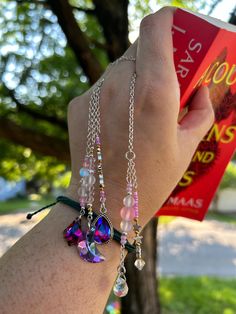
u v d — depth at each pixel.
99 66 0.50
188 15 0.16
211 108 0.18
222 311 1.04
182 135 0.17
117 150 0.16
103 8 0.51
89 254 0.15
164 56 0.16
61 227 0.16
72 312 0.15
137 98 0.15
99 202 0.16
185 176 0.21
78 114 0.17
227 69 0.19
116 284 0.15
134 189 0.16
